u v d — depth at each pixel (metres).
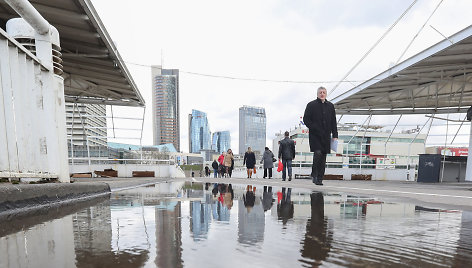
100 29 6.67
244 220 1.28
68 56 8.01
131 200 2.26
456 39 8.09
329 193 3.19
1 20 6.71
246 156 11.91
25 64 2.46
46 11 5.99
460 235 1.00
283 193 3.13
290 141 7.63
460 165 14.29
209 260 0.64
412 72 11.18
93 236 0.91
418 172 11.54
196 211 1.57
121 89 11.99
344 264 0.63
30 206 1.69
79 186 2.41
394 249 0.78
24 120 2.46
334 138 4.93
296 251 0.74
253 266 0.60
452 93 15.03
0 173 1.98
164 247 0.77
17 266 0.58
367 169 15.34
